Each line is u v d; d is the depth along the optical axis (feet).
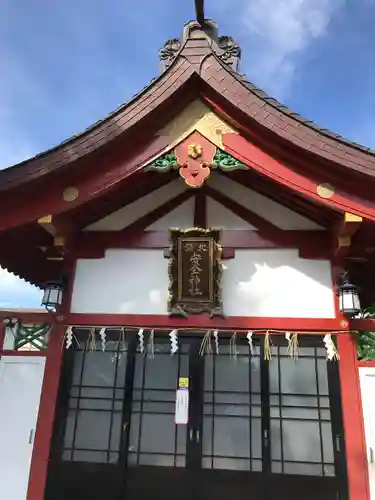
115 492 19.44
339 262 21.01
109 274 22.02
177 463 19.61
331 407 19.57
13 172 19.11
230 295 21.07
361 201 18.11
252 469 19.26
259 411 19.95
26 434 20.04
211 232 20.57
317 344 20.45
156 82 19.33
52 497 19.39
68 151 19.11
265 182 20.95
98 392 20.79
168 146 19.45
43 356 21.06
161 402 20.47
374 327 20.04
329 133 18.17
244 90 18.94
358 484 18.35
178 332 20.89
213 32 21.81
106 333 21.42
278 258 21.47
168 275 21.53
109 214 22.80
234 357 20.72
